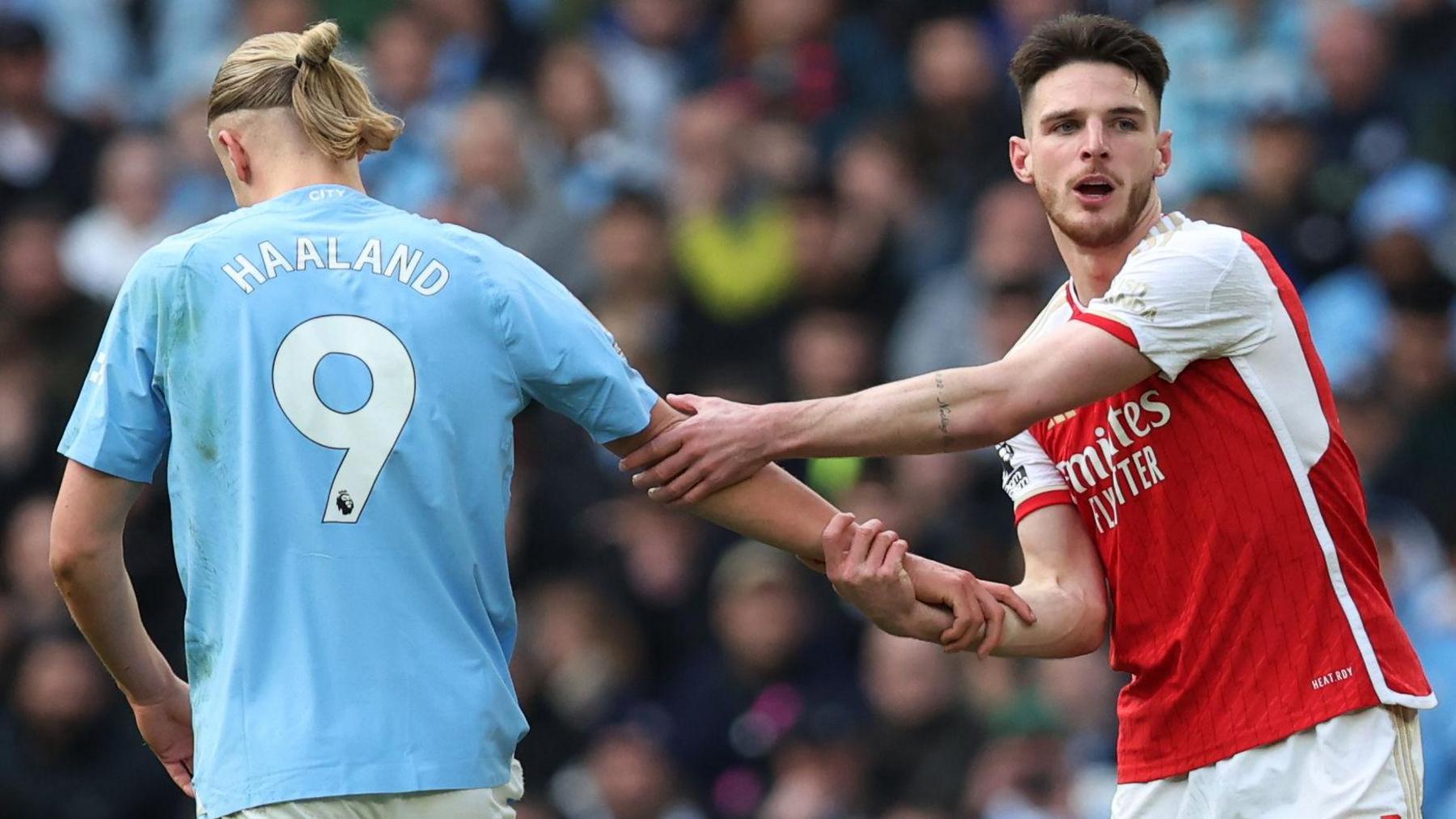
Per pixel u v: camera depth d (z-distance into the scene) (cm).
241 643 1515
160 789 3494
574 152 4506
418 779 1505
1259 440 1739
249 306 1543
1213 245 1753
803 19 4562
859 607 1830
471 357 1564
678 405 1775
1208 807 1753
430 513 1539
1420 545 3488
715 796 3372
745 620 3403
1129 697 1820
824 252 4041
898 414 1748
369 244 1570
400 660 1519
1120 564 1814
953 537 3403
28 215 4225
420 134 4544
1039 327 1881
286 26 4934
